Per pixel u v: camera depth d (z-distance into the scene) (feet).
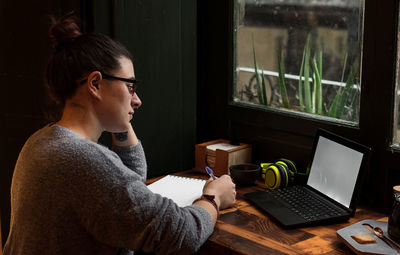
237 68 7.10
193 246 4.09
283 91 6.63
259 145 6.89
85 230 3.79
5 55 6.64
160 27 6.63
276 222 5.07
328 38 6.04
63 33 4.05
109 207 3.68
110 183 3.70
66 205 3.68
